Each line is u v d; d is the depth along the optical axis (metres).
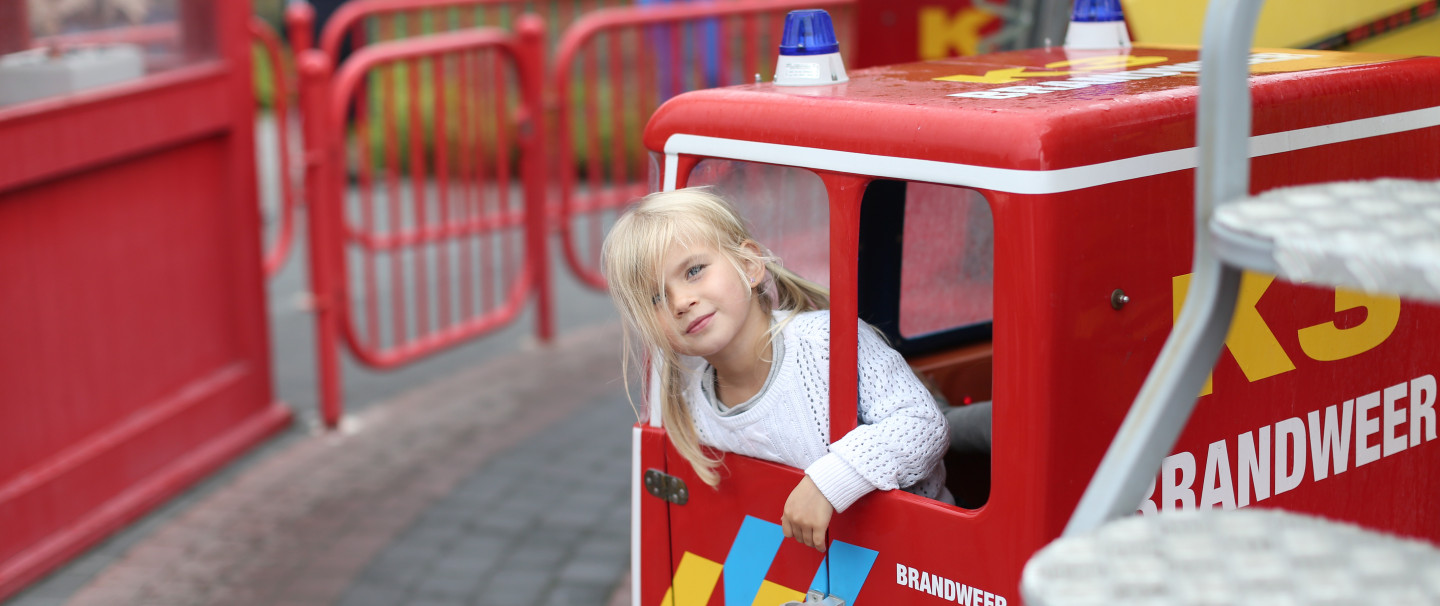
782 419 1.92
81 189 3.99
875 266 2.36
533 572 3.73
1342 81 1.79
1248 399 1.78
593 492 4.27
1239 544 1.10
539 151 5.89
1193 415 1.71
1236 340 1.74
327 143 4.80
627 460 4.53
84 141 3.94
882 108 1.70
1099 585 1.03
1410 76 1.87
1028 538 1.62
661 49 8.05
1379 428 1.95
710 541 2.07
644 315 1.92
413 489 4.35
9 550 3.70
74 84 3.92
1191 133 1.65
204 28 4.54
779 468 1.94
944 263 2.45
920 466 1.85
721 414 2.00
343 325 4.99
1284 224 0.99
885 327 2.40
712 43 7.63
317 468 4.57
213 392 4.62
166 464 4.37
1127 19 2.68
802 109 1.79
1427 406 2.01
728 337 1.91
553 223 6.56
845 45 6.92
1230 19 1.06
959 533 1.71
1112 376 1.63
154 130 4.25
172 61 4.39
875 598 1.85
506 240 6.16
